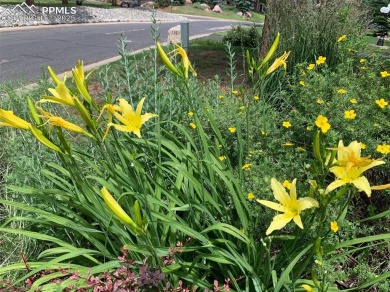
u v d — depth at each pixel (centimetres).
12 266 214
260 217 231
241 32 1269
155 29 335
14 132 325
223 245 231
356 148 171
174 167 242
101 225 235
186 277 206
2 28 1681
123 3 3500
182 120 331
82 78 208
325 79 344
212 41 1409
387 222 266
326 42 452
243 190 243
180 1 4009
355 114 266
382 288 215
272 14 497
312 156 303
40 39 1407
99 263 222
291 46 458
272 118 328
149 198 221
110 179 257
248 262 213
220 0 4388
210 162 224
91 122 196
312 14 463
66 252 241
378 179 280
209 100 383
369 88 327
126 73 328
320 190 167
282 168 264
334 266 235
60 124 196
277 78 427
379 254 257
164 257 218
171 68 228
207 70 796
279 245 243
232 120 321
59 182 265
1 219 286
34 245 260
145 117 199
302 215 198
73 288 196
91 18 2312
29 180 280
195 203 223
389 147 229
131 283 188
